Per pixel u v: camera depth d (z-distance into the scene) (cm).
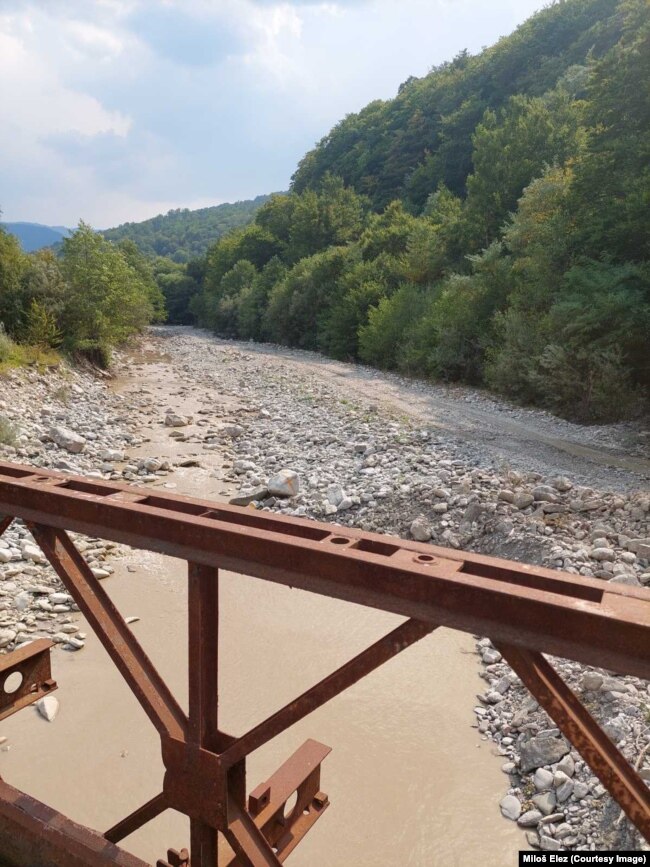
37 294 2669
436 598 180
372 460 1297
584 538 848
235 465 1388
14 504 269
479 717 583
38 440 1501
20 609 739
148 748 534
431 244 3603
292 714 216
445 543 916
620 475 1152
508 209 3350
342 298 4047
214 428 1805
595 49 6819
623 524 867
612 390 1662
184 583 848
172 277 9762
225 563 215
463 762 526
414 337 2927
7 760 519
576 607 161
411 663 676
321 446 1509
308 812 373
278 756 533
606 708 540
